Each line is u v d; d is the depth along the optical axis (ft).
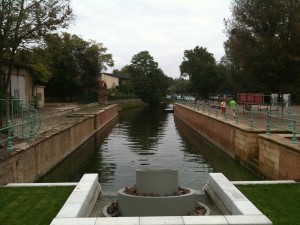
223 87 244.42
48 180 58.85
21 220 26.45
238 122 80.12
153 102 340.39
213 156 82.64
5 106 67.31
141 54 331.57
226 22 110.22
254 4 103.50
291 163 44.78
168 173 27.86
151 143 104.53
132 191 28.66
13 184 35.78
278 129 64.13
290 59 97.71
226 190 28.04
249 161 65.10
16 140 55.93
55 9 77.56
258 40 102.27
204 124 117.91
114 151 89.35
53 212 28.02
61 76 175.73
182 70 270.26
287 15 100.32
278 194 32.27
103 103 215.51
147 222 20.62
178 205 26.48
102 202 31.99
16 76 106.11
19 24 72.43
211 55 260.83
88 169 68.03
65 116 112.37
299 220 26.23
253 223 20.67
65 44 171.83
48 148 62.39
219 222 20.70
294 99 142.31
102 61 193.77
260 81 106.32
